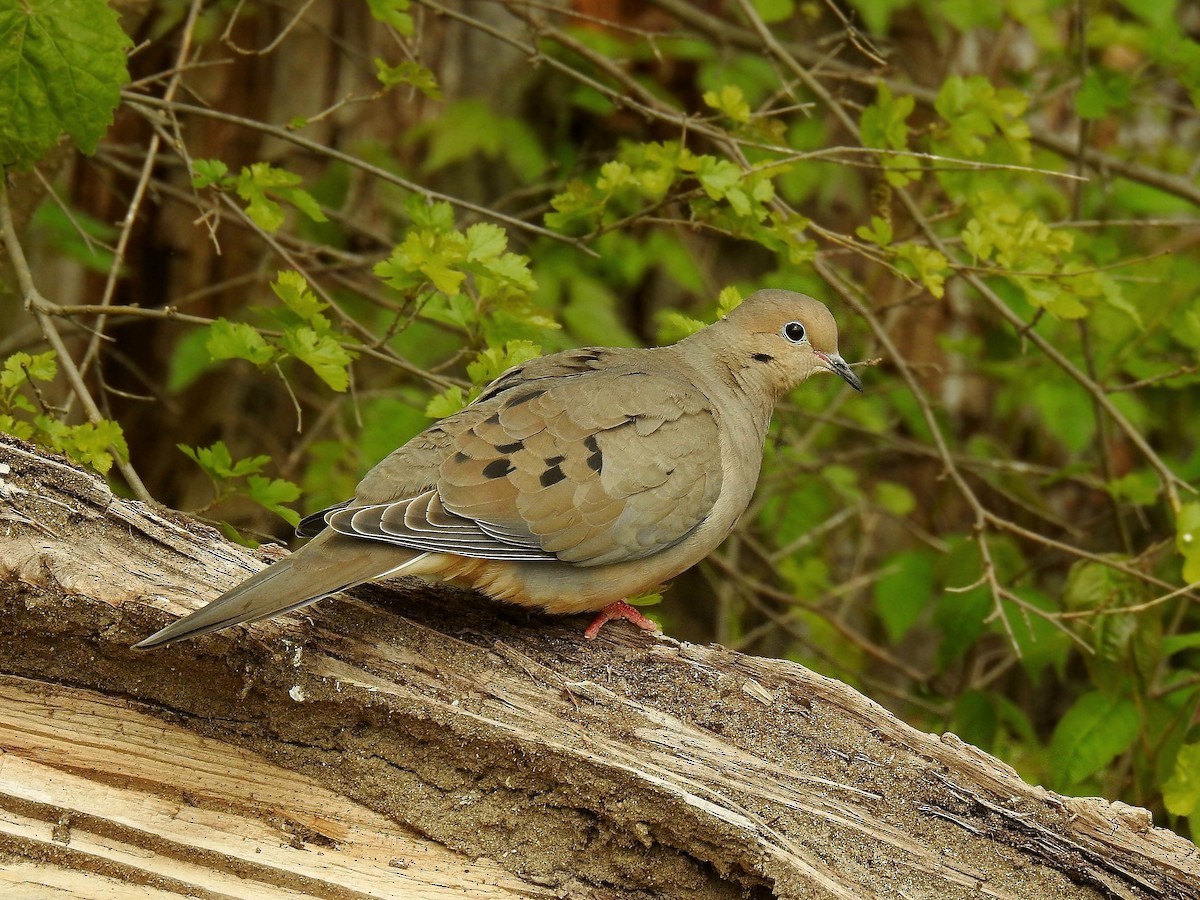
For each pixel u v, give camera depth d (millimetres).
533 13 15492
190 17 11188
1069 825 7137
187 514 8477
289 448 15641
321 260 14820
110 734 6730
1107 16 15742
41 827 6531
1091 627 11508
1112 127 17578
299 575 6809
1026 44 17047
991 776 7270
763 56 15328
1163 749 11406
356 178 15141
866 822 6949
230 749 6828
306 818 6805
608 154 14961
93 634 6688
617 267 14633
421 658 7129
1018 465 14219
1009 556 13461
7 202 10711
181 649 6691
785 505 15188
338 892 6680
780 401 14438
